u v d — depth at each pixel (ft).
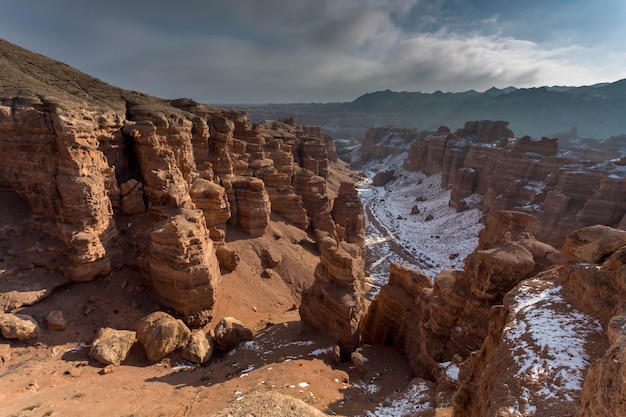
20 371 56.95
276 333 81.56
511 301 43.60
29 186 81.76
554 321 37.22
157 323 72.84
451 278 79.56
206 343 74.28
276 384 56.65
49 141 79.71
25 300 71.05
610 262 38.37
